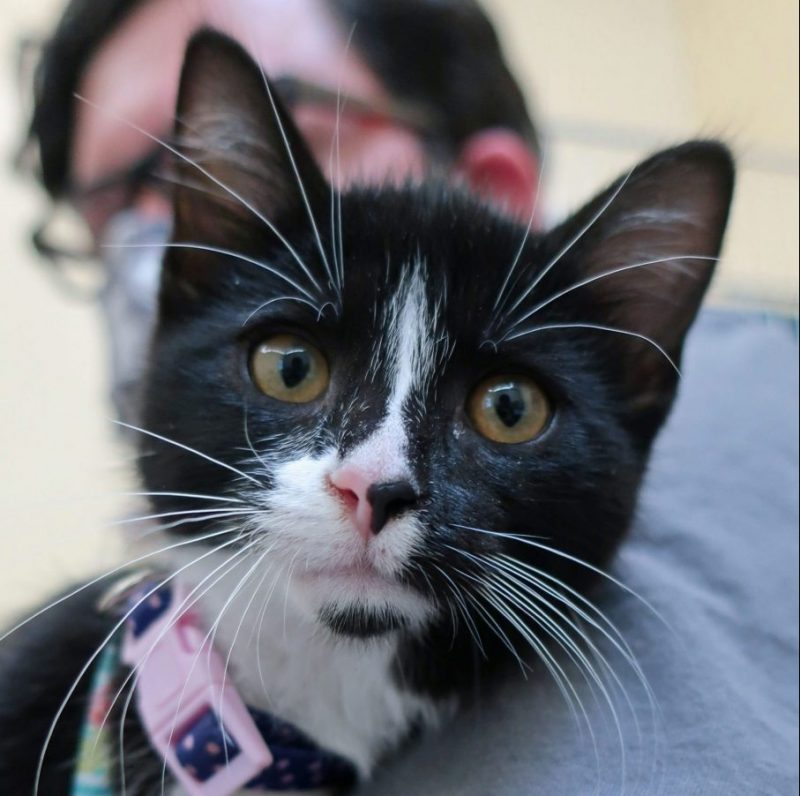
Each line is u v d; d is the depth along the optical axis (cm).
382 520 22
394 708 24
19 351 44
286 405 23
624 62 54
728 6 50
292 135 24
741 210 42
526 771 21
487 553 22
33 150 37
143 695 23
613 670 23
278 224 24
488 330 23
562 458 23
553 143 47
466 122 32
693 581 25
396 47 31
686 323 25
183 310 24
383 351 23
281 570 22
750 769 21
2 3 46
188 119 24
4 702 25
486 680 23
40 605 27
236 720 23
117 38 32
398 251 23
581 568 23
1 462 42
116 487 25
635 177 24
